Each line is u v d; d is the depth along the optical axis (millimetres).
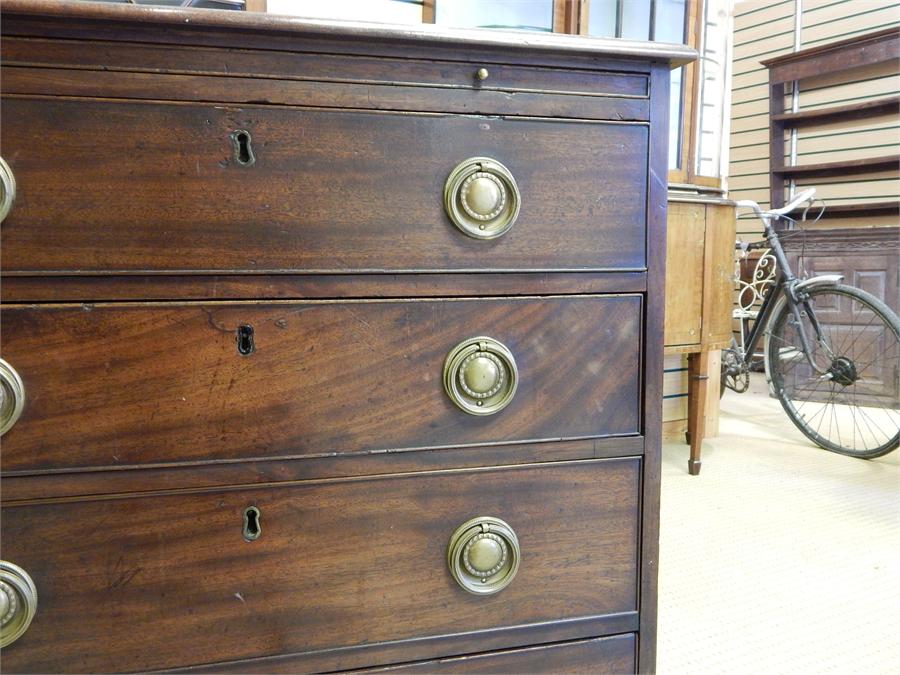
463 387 758
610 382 815
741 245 3248
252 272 705
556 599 823
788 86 4031
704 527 1768
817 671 1151
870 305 2375
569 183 775
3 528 682
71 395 683
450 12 1691
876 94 3656
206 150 683
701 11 2184
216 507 726
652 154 800
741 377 3549
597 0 1965
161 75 666
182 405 708
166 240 685
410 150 726
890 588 1446
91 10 629
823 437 2604
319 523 750
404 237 734
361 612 769
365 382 744
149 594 718
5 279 658
